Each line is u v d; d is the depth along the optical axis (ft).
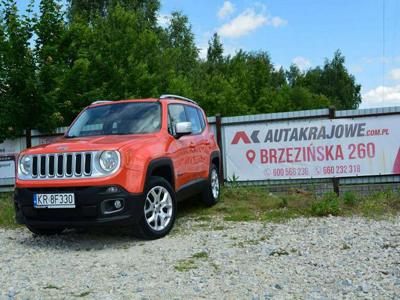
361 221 23.86
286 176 33.78
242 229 22.91
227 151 35.01
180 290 14.17
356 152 32.22
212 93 103.04
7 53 37.83
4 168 39.96
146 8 112.78
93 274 16.34
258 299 13.12
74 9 104.17
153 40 77.77
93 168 20.02
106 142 21.01
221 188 33.73
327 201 27.02
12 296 14.21
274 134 33.94
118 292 14.23
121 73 56.54
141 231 20.84
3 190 39.88
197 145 27.32
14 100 37.83
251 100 141.28
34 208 20.72
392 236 20.06
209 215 27.50
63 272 16.81
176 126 23.94
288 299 13.06
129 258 18.34
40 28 40.01
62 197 20.06
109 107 25.91
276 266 16.35
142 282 15.14
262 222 24.63
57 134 39.37
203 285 14.56
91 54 54.29
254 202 30.81
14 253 20.24
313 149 33.12
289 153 33.65
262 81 148.36
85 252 19.86
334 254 17.58
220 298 13.37
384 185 31.91
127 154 20.35
